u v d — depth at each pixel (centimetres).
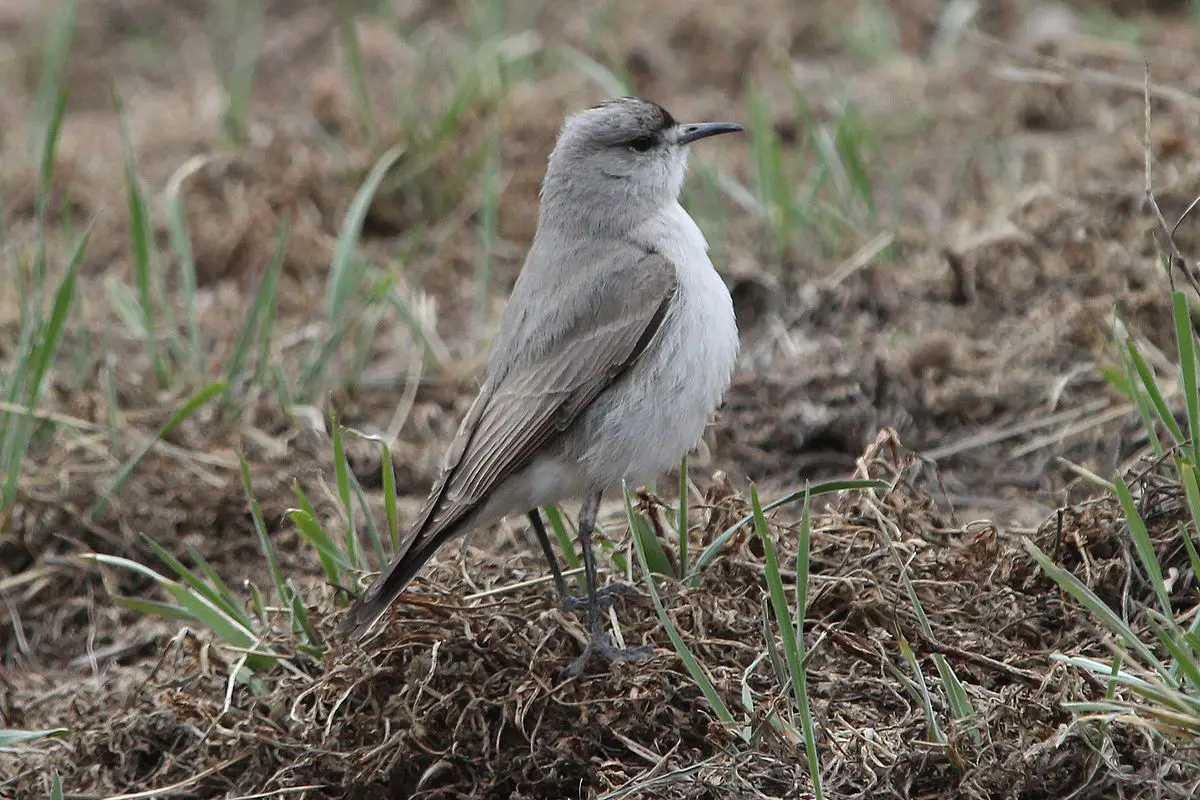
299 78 1972
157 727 966
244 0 2172
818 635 919
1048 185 1445
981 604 934
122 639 1141
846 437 1241
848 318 1366
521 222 1589
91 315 1492
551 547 1033
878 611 920
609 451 996
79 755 970
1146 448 1106
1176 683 790
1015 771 786
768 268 1434
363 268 1437
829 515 1015
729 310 1027
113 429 1263
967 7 1820
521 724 887
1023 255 1367
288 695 944
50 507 1218
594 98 1748
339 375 1391
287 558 1185
